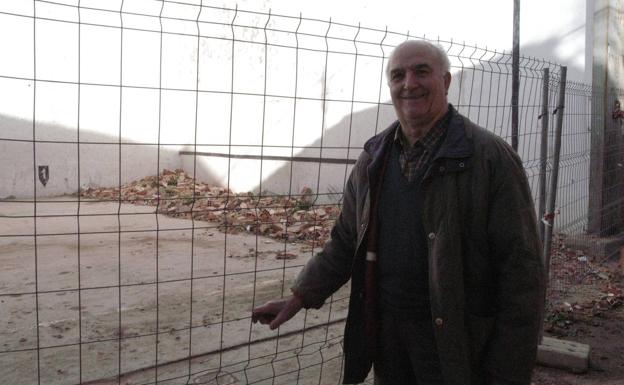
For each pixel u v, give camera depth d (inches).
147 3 463.8
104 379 130.3
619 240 265.1
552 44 293.3
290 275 217.3
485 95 297.3
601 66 278.1
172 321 167.8
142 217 347.3
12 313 172.2
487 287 78.4
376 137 86.9
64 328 161.0
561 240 257.8
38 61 422.9
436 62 79.0
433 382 80.8
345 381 89.5
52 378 130.3
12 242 276.8
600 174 272.7
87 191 443.8
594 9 280.5
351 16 359.9
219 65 461.1
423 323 80.7
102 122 458.9
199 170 487.2
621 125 281.4
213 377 132.1
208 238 284.2
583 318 182.5
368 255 84.1
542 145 154.7
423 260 78.8
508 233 74.5
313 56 383.9
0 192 414.0
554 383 139.3
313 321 168.9
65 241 279.3
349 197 91.2
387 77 83.0
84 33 440.8
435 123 79.4
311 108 386.9
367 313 85.6
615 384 138.5
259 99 428.5
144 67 474.3
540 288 75.6
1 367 135.0
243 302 185.8
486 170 74.7
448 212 75.1
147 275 218.1
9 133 416.5
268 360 142.6
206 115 477.4
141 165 484.7
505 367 75.9
